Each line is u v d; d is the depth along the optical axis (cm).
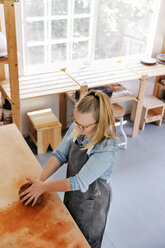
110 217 299
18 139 195
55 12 358
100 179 176
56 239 133
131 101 475
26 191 149
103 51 421
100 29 399
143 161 381
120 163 373
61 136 404
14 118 321
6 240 131
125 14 404
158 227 294
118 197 324
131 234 284
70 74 376
